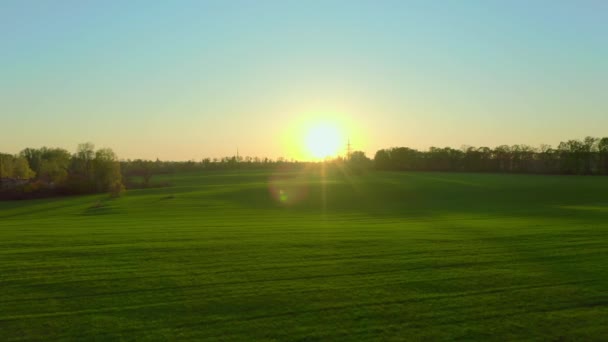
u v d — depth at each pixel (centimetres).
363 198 7681
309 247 2303
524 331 1149
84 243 2444
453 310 1301
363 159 19962
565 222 3556
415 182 10588
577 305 1334
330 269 1797
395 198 7638
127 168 18375
